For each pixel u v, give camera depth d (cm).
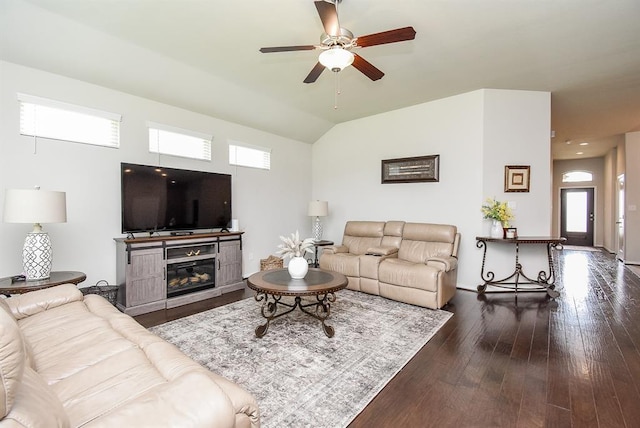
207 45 315
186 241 384
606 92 437
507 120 434
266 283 292
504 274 439
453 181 459
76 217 333
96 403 115
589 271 571
